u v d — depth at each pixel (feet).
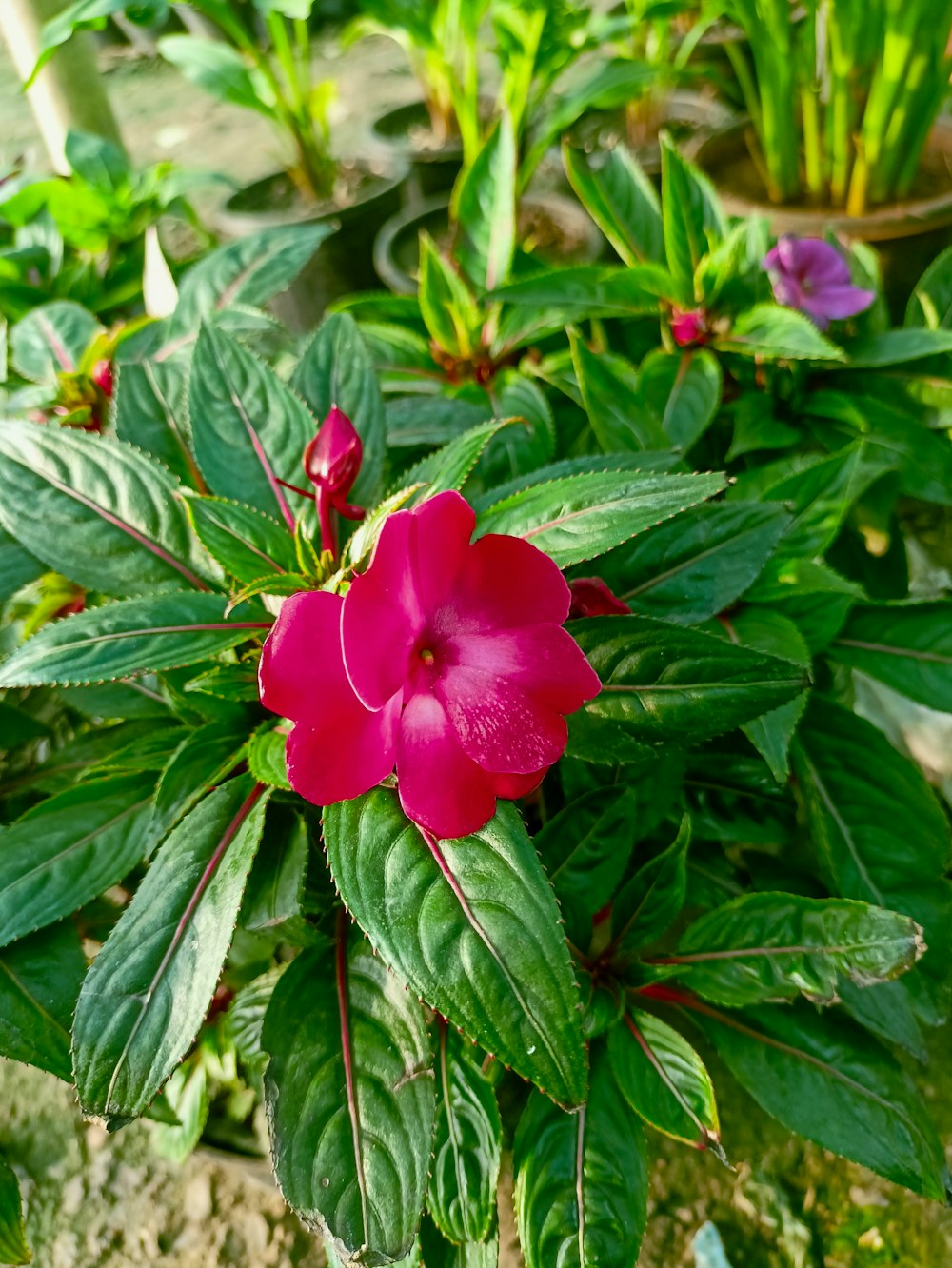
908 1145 0.94
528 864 0.66
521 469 1.15
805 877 1.14
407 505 0.89
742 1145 1.17
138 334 1.24
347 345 1.06
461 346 1.34
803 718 1.11
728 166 1.80
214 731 0.89
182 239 2.67
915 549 1.61
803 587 1.01
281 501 0.97
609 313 1.30
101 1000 0.76
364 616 0.58
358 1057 0.79
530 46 1.69
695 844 1.16
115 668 0.78
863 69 1.47
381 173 2.32
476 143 1.95
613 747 0.82
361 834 0.69
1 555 1.08
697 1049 1.23
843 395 1.27
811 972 0.87
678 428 1.20
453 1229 0.87
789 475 1.08
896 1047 1.21
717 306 1.28
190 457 1.07
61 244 1.62
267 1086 0.78
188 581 0.96
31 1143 1.32
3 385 1.37
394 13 1.88
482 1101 0.91
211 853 0.82
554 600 0.65
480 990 0.63
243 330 1.25
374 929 0.65
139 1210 1.25
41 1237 1.25
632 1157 0.91
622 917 0.98
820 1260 1.10
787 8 1.46
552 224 1.90
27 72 1.76
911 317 1.39
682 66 2.03
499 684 0.65
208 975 0.75
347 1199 0.73
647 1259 1.12
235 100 2.10
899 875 1.06
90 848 0.94
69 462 0.98
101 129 1.85
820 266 1.24
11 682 0.77
